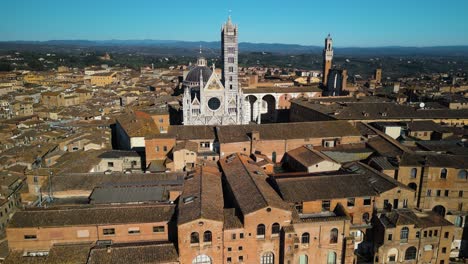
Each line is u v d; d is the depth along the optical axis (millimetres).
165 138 107062
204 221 66000
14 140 147125
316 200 75812
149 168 101750
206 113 149875
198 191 76938
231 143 109938
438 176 89312
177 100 197750
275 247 70312
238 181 83125
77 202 82750
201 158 106688
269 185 82000
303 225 70250
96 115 190000
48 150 129000
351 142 116688
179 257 66312
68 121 179375
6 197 99250
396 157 93000
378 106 141500
